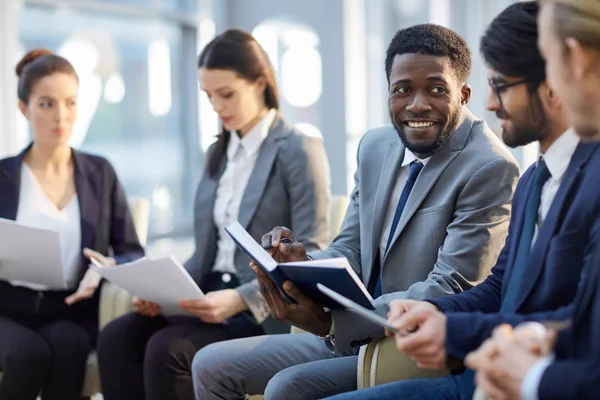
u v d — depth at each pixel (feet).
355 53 20.75
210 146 11.37
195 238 11.23
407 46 8.36
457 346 6.25
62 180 11.78
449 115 8.36
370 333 7.81
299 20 20.22
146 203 12.91
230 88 10.59
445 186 8.47
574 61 5.41
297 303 8.14
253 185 10.73
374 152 9.30
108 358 10.63
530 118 6.46
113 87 16.94
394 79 8.43
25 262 10.66
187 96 18.86
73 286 11.56
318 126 20.49
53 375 10.85
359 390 7.35
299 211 10.56
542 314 6.06
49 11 15.53
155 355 10.12
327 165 10.91
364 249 9.00
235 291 10.33
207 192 11.17
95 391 11.28
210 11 19.45
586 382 5.09
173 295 9.95
